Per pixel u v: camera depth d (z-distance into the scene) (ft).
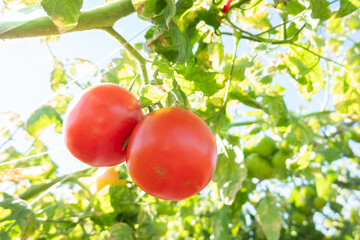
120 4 1.04
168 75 0.95
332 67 1.93
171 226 3.23
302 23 1.41
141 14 0.95
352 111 1.84
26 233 1.38
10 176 1.60
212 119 1.36
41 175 1.73
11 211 1.38
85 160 0.93
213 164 0.88
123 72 1.52
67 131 0.90
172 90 1.07
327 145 2.50
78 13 0.94
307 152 2.00
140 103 0.95
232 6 1.33
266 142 2.15
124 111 0.90
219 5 1.23
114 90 0.93
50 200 1.96
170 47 0.99
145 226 1.75
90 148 0.89
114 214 1.71
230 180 1.34
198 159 0.83
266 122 2.16
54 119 1.88
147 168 0.83
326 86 2.06
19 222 1.36
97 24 1.04
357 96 1.82
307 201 2.81
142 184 0.87
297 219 2.86
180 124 0.85
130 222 1.74
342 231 3.48
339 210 3.06
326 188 2.47
